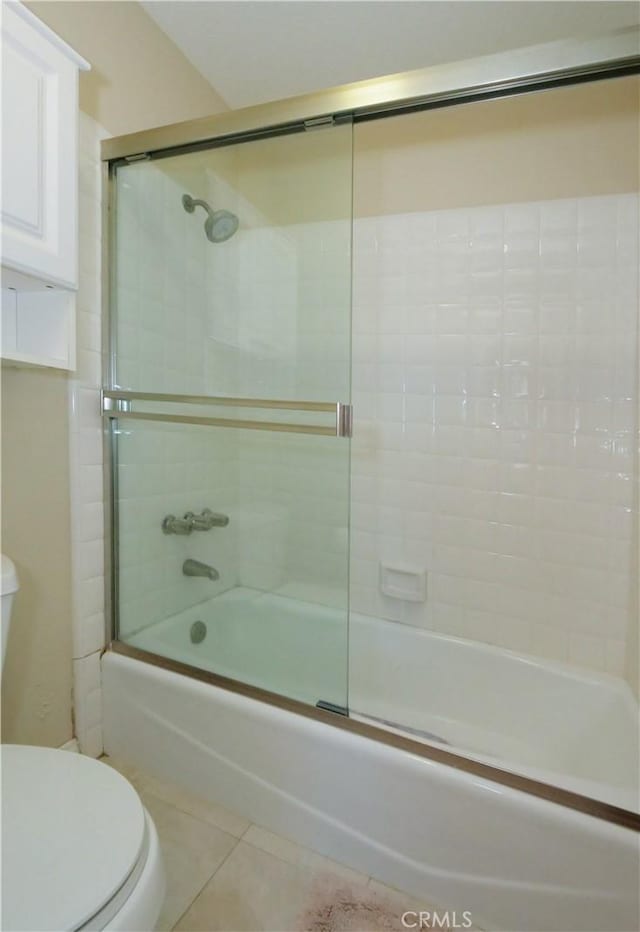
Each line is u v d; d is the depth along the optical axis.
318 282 1.69
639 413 1.46
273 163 1.60
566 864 0.96
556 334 1.56
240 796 1.31
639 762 1.21
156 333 1.61
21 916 0.62
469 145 1.63
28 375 1.27
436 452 1.74
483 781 1.04
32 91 1.02
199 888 1.11
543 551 1.61
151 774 1.45
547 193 1.55
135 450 1.58
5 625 1.05
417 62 1.64
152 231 1.58
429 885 1.08
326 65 1.68
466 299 1.66
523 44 1.54
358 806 1.16
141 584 1.62
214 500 1.88
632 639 1.46
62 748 1.42
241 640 1.70
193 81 1.72
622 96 1.46
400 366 1.76
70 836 0.74
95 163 1.41
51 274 1.09
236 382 1.82
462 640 1.71
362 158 1.77
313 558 1.82
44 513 1.33
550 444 1.59
